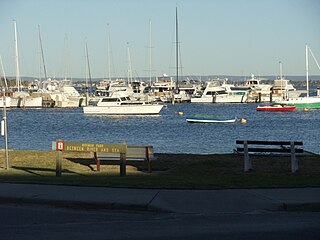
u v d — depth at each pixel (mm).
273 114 94438
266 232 9828
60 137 56094
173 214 11414
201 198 12648
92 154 19469
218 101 128250
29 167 19766
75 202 12195
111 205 11953
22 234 9789
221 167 19188
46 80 119188
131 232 9945
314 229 10055
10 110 108688
